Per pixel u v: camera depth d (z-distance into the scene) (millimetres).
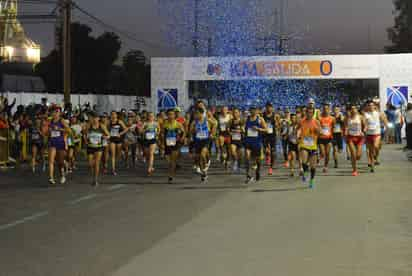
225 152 19547
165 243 7711
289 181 14914
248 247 7398
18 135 21609
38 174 18141
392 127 30656
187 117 21797
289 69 31391
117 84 66875
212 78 31734
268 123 16953
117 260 6828
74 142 19500
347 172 16891
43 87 48125
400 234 8109
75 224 9305
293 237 7961
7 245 7773
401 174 16094
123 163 21812
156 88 32125
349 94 38375
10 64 62156
